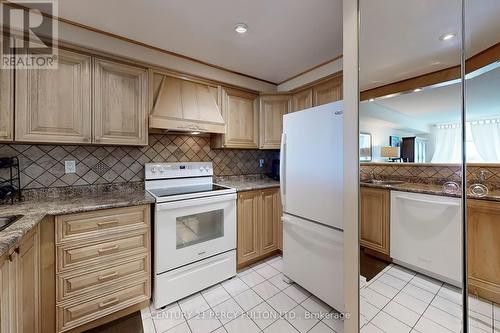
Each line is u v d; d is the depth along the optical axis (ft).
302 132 6.18
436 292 3.90
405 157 4.01
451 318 3.79
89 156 6.39
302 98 8.59
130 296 5.35
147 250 5.57
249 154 9.97
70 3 4.66
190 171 8.05
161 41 6.23
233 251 7.11
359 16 4.09
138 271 5.46
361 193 4.21
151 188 7.23
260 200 8.03
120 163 6.87
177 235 5.98
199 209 6.37
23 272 3.68
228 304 5.84
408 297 4.10
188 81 7.39
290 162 6.60
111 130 5.86
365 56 4.09
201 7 4.86
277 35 5.98
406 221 4.09
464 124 3.61
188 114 7.00
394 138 4.05
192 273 6.18
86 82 5.52
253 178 10.00
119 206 5.13
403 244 4.09
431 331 3.93
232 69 8.10
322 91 7.85
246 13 5.08
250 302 5.92
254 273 7.41
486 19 3.49
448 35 3.72
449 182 3.75
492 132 3.43
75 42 5.38
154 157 7.50
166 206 5.70
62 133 5.21
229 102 8.28
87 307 4.82
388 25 4.04
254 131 8.98
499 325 3.48
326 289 5.53
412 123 3.93
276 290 6.46
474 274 3.63
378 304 4.22
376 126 4.12
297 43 6.39
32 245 4.02
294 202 6.47
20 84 4.75
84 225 4.77
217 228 6.86
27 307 3.82
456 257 3.74
